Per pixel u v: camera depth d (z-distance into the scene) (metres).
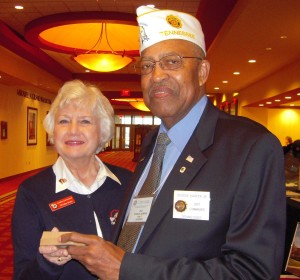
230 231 1.07
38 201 1.69
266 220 1.02
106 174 1.87
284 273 1.67
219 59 8.38
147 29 1.34
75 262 1.66
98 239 1.08
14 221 1.67
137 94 18.14
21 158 12.34
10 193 8.96
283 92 9.51
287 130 15.32
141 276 1.04
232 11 5.36
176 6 6.50
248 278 0.98
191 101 1.33
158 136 1.46
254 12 5.15
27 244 1.63
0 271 4.11
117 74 13.80
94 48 8.40
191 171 1.17
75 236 1.08
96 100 1.84
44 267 1.38
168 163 1.36
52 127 1.86
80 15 6.73
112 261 1.05
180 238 1.11
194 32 1.35
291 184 2.15
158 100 1.32
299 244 1.60
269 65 9.08
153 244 1.14
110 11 6.75
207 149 1.20
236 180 1.09
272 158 1.08
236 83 12.48
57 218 1.69
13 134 11.62
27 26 7.46
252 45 7.04
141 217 1.30
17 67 9.61
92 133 1.81
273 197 1.04
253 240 1.01
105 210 1.82
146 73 1.36
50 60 10.91
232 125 1.23
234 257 1.02
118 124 30.33
